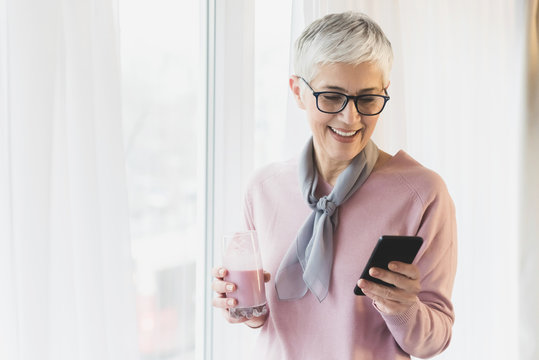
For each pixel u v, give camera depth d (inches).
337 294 46.8
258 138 74.1
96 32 47.8
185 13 66.2
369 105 44.4
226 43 65.8
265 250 51.5
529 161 113.7
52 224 44.6
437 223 46.2
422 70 90.4
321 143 46.8
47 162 42.8
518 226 115.6
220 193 66.8
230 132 66.2
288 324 48.6
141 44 61.7
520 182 114.7
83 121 45.9
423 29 91.4
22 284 41.9
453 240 47.3
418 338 43.3
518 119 114.7
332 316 46.9
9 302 41.4
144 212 62.9
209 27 68.0
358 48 42.6
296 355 48.1
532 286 113.9
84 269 46.1
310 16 69.3
